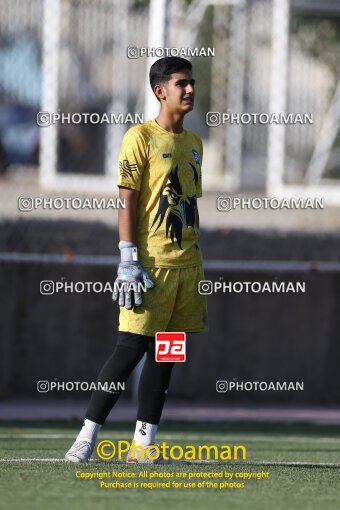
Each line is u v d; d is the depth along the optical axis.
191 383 34.69
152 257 18.97
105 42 40.41
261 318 34.94
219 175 48.62
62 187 39.28
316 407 34.56
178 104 19.16
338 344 35.28
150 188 19.02
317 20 44.88
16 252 34.34
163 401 19.62
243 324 34.84
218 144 48.88
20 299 34.00
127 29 40.19
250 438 26.92
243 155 45.84
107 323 34.31
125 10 40.16
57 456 21.20
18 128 43.41
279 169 40.59
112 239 34.75
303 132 44.03
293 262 34.88
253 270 34.44
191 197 19.31
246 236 35.66
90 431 19.50
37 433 26.92
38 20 40.25
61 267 34.12
